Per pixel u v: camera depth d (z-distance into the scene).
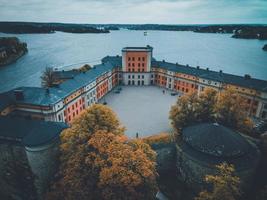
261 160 48.62
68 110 74.62
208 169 44.06
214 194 32.31
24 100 67.31
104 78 100.81
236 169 42.91
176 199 46.62
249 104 79.75
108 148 39.31
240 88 80.94
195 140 48.75
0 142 47.22
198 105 59.69
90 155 39.84
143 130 71.88
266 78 153.88
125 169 36.19
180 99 59.53
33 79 141.75
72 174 38.66
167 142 54.03
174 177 52.56
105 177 35.31
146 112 84.88
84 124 45.31
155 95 102.38
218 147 45.69
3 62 183.75
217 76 90.38
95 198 38.28
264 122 72.94
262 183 46.03
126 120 78.38
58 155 46.78
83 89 82.50
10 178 49.88
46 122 50.72
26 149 43.47
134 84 117.00
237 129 58.12
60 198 39.12
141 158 37.81
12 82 136.12
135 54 110.62
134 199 35.66
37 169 44.41
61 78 102.88
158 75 114.62
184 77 101.19
